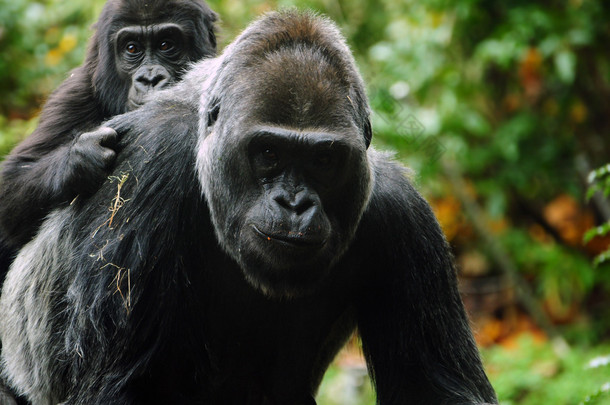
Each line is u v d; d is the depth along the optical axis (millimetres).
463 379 12453
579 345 28406
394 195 12477
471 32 28078
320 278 11156
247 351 12719
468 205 29516
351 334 13875
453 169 28984
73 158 12742
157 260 11570
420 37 27125
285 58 10750
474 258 31016
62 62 27000
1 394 14562
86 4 27375
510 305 30688
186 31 17344
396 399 12430
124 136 12727
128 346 11547
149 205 11664
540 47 27156
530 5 27547
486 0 27812
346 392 25281
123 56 17000
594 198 30484
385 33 28828
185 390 12148
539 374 24953
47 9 27812
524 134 28625
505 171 29234
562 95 29641
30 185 14711
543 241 31453
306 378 13016
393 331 12516
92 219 12094
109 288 11562
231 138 10805
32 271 13531
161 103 12773
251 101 10641
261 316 12430
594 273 29875
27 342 13672
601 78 29797
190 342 11898
